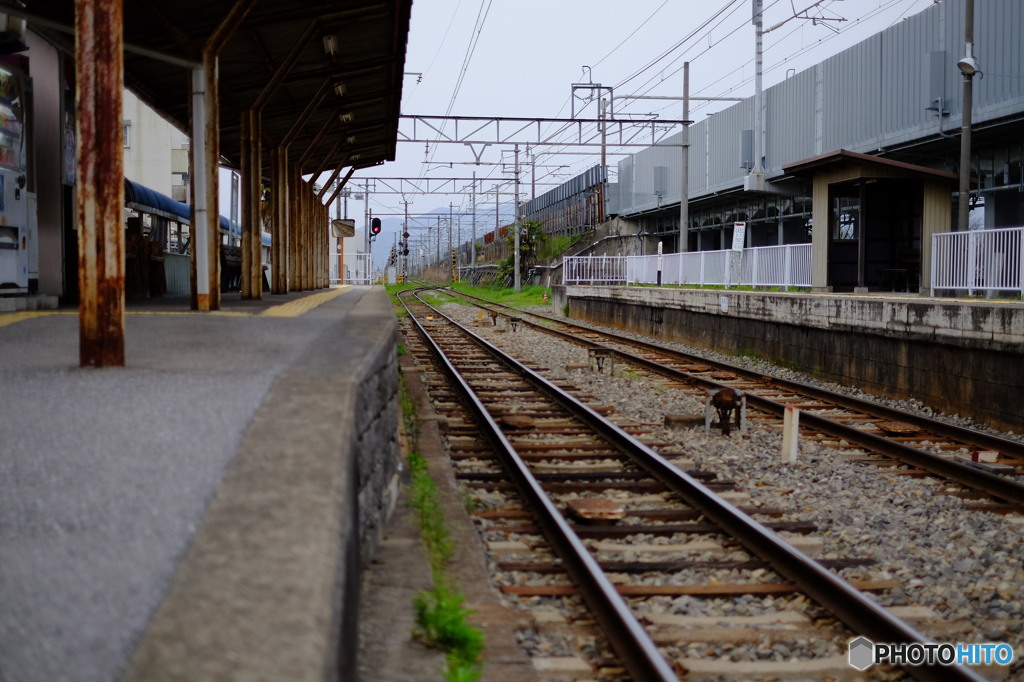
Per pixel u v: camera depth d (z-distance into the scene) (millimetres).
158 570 2428
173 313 9578
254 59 14070
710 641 4586
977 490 7715
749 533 6094
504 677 3969
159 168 39781
